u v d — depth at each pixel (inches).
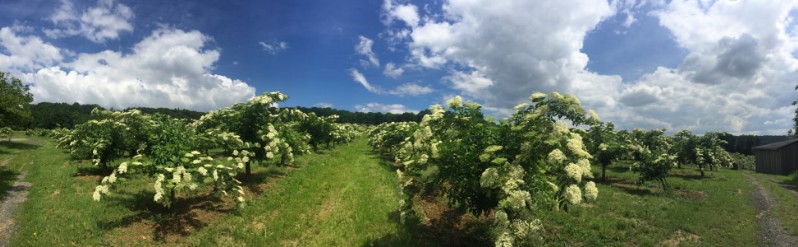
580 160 249.4
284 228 370.3
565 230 377.7
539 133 252.8
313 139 1032.8
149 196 433.7
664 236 374.9
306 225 384.8
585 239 356.2
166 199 345.4
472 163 273.6
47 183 524.4
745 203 542.6
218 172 372.8
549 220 408.2
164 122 473.7
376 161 933.2
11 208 410.6
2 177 586.2
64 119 2341.3
